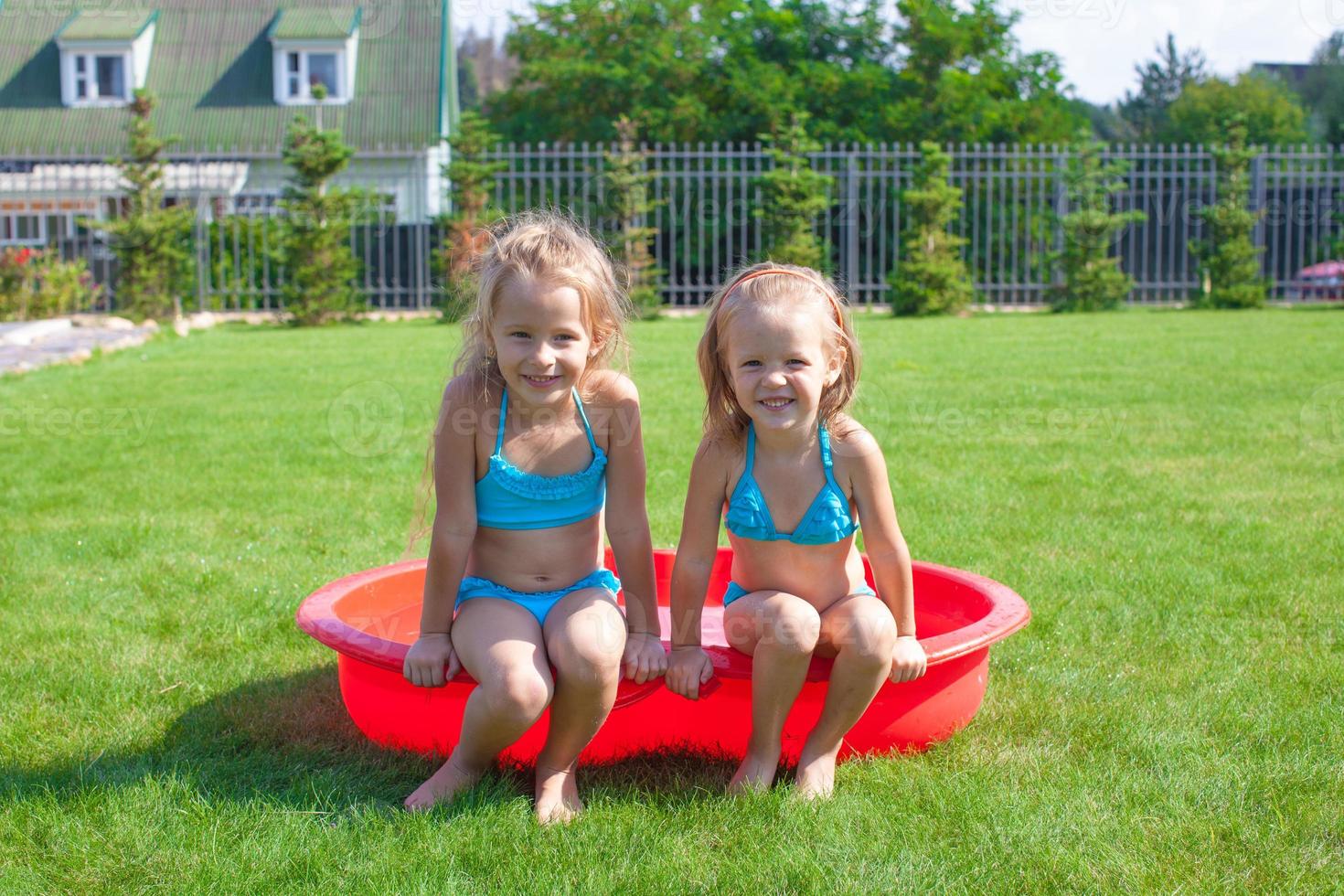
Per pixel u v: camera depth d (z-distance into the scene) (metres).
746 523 2.21
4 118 21.27
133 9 22.50
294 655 2.89
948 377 7.69
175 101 21.56
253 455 5.30
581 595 2.14
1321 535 3.82
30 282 13.30
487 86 31.56
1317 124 32.22
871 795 2.09
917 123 21.58
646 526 2.29
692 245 19.50
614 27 23.31
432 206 21.00
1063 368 8.15
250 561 3.66
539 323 2.09
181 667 2.79
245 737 2.40
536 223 2.25
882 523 2.23
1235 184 16.03
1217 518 4.05
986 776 2.16
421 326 13.39
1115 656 2.82
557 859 1.86
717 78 22.84
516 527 2.22
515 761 2.20
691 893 1.76
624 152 15.20
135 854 1.89
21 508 4.34
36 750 2.33
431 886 1.77
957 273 15.15
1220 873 1.81
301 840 1.92
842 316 2.21
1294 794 2.07
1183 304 16.44
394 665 2.13
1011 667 2.76
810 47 23.92
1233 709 2.46
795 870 1.81
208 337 11.78
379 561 3.67
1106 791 2.10
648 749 2.30
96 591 3.37
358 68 22.14
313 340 11.23
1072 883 1.79
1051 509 4.21
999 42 22.73
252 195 20.52
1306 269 18.62
